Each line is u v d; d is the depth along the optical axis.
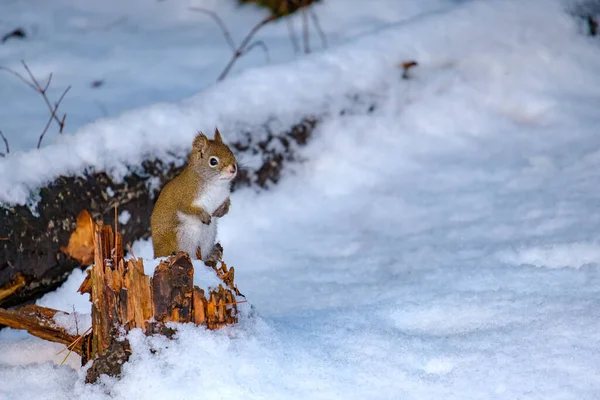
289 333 7.48
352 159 12.98
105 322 7.10
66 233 10.25
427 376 6.91
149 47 17.53
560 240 10.35
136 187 11.04
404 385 6.78
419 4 18.33
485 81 14.30
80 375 7.22
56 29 18.30
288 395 6.57
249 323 7.22
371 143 13.30
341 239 11.52
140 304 6.91
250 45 17.42
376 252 10.98
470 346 7.39
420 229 11.53
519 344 7.27
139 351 6.84
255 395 6.53
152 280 6.94
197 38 18.05
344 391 6.67
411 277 9.82
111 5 19.84
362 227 11.82
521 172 12.71
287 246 11.45
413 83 13.96
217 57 16.95
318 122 13.03
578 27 15.14
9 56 16.78
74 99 14.93
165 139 11.50
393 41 14.07
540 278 9.08
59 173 10.43
